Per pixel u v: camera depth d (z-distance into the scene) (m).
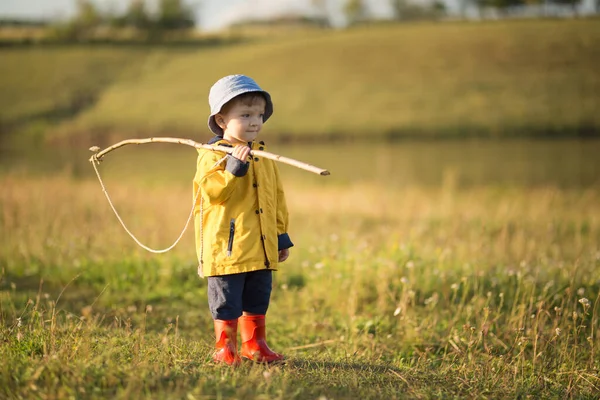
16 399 3.12
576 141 41.56
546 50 61.97
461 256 7.70
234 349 3.86
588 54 60.09
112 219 10.03
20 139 54.91
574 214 12.90
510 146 39.91
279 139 48.16
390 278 6.61
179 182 23.42
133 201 12.78
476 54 63.34
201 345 4.48
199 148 3.84
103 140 54.12
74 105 65.44
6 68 77.81
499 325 5.53
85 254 7.79
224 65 72.25
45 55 83.44
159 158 36.62
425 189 19.53
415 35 72.25
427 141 44.41
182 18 107.38
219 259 3.82
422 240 9.61
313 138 47.88
